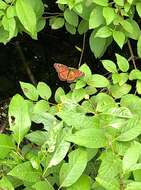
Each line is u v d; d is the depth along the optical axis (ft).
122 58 4.33
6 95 7.21
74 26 5.01
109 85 4.22
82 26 5.12
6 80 7.29
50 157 3.13
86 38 6.69
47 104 4.05
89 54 6.77
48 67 7.20
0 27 4.65
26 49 7.20
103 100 4.01
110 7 4.42
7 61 7.30
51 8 5.91
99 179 2.93
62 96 3.92
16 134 3.24
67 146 3.09
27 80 7.33
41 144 3.39
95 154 3.19
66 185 2.99
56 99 4.14
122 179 2.97
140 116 3.82
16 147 3.28
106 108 3.55
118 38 4.39
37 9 4.73
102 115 3.41
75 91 4.10
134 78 4.25
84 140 3.06
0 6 4.31
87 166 3.43
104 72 6.61
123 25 4.41
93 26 4.38
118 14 4.45
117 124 3.20
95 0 4.27
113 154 3.09
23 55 7.13
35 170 3.13
